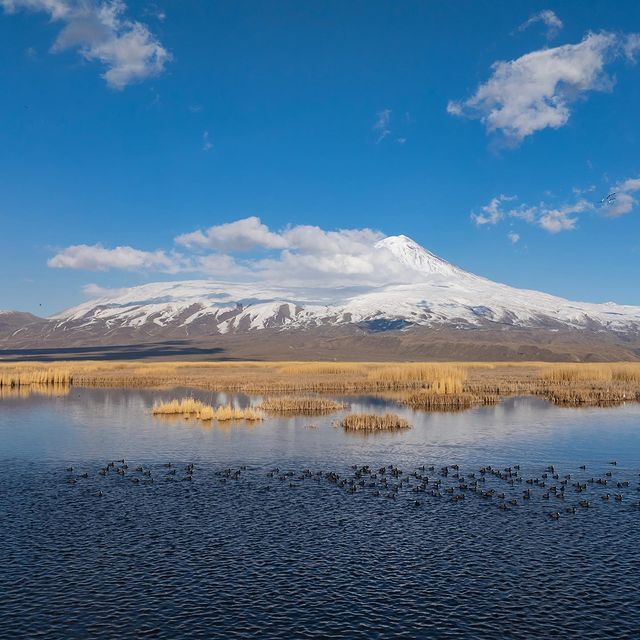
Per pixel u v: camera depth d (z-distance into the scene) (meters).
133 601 19.62
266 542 24.53
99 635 17.67
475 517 27.72
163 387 95.44
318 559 22.92
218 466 37.62
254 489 32.19
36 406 68.12
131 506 29.03
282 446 44.16
